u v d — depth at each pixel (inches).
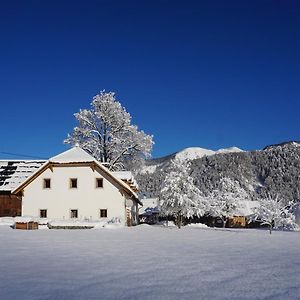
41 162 1989.4
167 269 466.6
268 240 999.6
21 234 1087.6
